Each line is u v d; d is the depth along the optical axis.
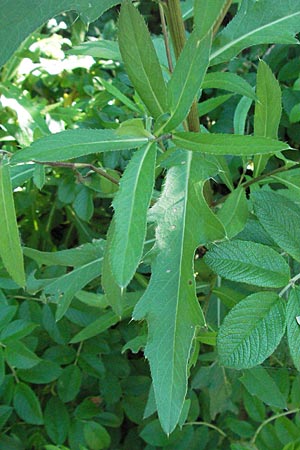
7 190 0.43
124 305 0.57
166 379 0.42
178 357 0.42
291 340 0.42
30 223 0.82
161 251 0.43
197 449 0.66
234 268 0.44
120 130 0.41
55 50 0.82
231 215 0.50
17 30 0.42
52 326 0.67
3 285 0.63
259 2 0.51
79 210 0.69
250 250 0.44
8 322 0.63
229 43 0.50
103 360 0.71
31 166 0.56
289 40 0.50
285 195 0.54
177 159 0.45
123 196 0.38
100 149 0.40
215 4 0.39
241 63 0.79
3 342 0.62
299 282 0.49
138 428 0.73
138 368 0.75
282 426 0.62
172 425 0.41
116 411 0.73
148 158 0.40
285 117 0.75
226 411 0.71
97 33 0.97
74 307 0.66
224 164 0.55
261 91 0.49
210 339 0.52
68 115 0.75
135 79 0.42
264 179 0.54
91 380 0.73
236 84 0.49
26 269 0.71
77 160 0.69
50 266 0.66
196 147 0.41
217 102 0.60
